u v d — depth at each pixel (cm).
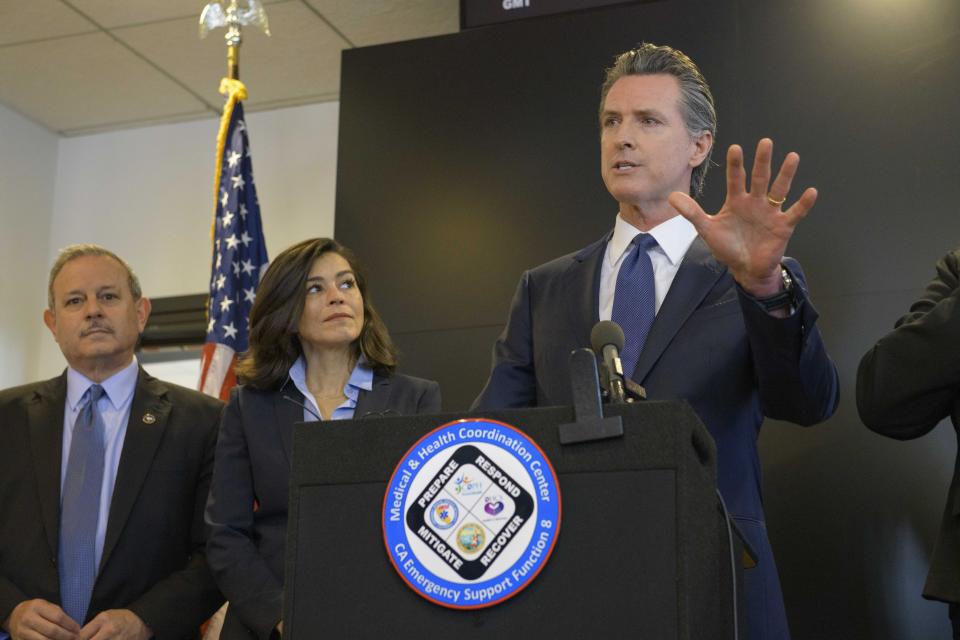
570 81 389
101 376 299
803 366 174
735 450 191
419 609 116
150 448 285
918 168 345
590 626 111
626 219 220
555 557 114
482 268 384
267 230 530
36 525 275
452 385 377
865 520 323
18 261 549
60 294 301
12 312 542
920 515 320
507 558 114
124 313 302
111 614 259
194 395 304
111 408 296
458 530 116
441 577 115
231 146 439
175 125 566
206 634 335
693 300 199
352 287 257
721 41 372
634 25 385
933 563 194
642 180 214
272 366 247
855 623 317
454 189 394
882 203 346
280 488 233
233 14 446
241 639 219
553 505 114
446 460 119
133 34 489
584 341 206
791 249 349
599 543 113
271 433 239
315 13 469
